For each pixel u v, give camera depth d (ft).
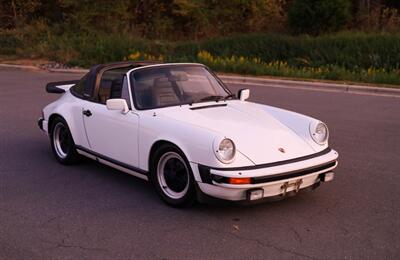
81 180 20.07
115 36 74.08
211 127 16.24
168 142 16.61
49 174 20.86
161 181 17.28
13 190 18.88
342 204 17.51
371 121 32.48
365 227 15.55
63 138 22.26
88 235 14.88
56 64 65.51
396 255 13.66
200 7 84.94
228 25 87.10
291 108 36.96
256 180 14.87
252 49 66.80
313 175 16.26
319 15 72.64
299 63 62.59
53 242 14.40
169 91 18.69
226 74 57.72
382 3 87.30
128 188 19.12
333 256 13.60
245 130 16.47
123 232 15.10
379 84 50.24
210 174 15.07
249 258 13.46
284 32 78.79
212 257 13.50
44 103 37.93
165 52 69.41
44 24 84.17
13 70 62.08
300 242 14.44
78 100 21.24
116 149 18.95
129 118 18.12
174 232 15.10
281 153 15.92
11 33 78.95
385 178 20.54
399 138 27.78
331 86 48.93
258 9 85.46
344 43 63.93
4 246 14.14
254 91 46.16
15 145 25.63
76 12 83.92
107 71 20.54
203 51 65.67
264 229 15.34
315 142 17.15
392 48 60.34
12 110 35.14
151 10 89.51
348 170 21.62
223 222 15.85
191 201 16.38
